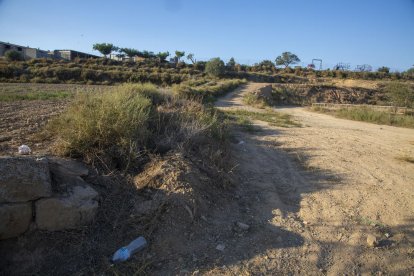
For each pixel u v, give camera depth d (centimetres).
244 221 414
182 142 546
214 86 3139
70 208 326
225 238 370
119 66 5944
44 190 316
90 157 425
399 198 529
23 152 433
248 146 834
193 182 432
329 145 921
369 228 423
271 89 3694
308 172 639
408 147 1005
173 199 386
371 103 3909
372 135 1240
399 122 1850
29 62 5303
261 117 1609
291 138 999
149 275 301
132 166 449
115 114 498
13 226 299
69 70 4447
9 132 576
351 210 471
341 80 6169
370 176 634
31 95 1524
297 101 3591
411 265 349
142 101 663
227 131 848
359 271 335
